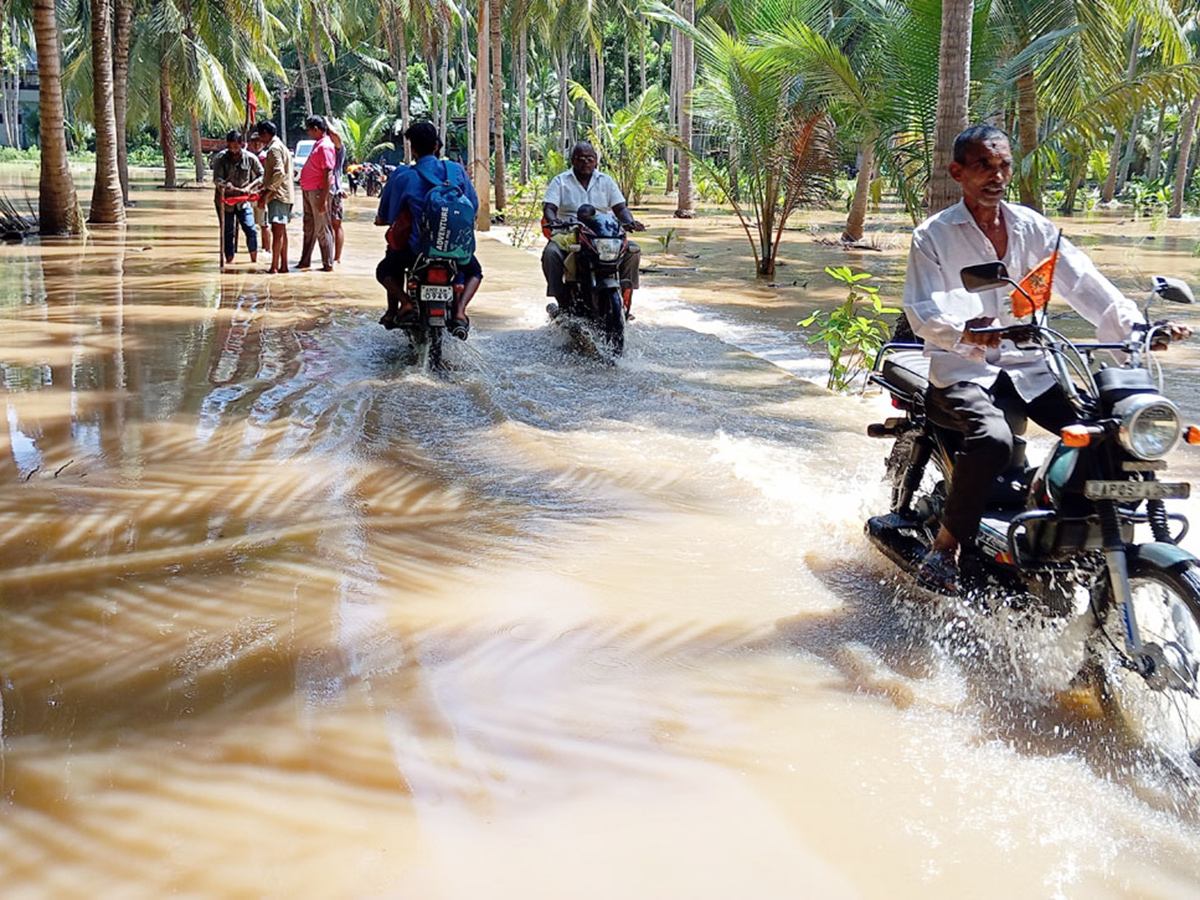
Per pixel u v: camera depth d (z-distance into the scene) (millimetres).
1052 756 3182
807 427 6875
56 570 4176
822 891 2525
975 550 3977
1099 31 15961
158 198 29844
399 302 8469
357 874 2506
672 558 4641
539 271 15008
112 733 3066
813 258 18391
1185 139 33062
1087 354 3668
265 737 3076
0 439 5844
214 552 4422
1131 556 3354
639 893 2490
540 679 3510
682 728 3246
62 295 10992
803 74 14680
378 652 3631
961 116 10648
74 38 42281
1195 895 2555
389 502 5152
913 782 3010
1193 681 3209
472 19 49719
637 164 30391
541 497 5352
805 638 3918
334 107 61750
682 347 9445
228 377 7434
